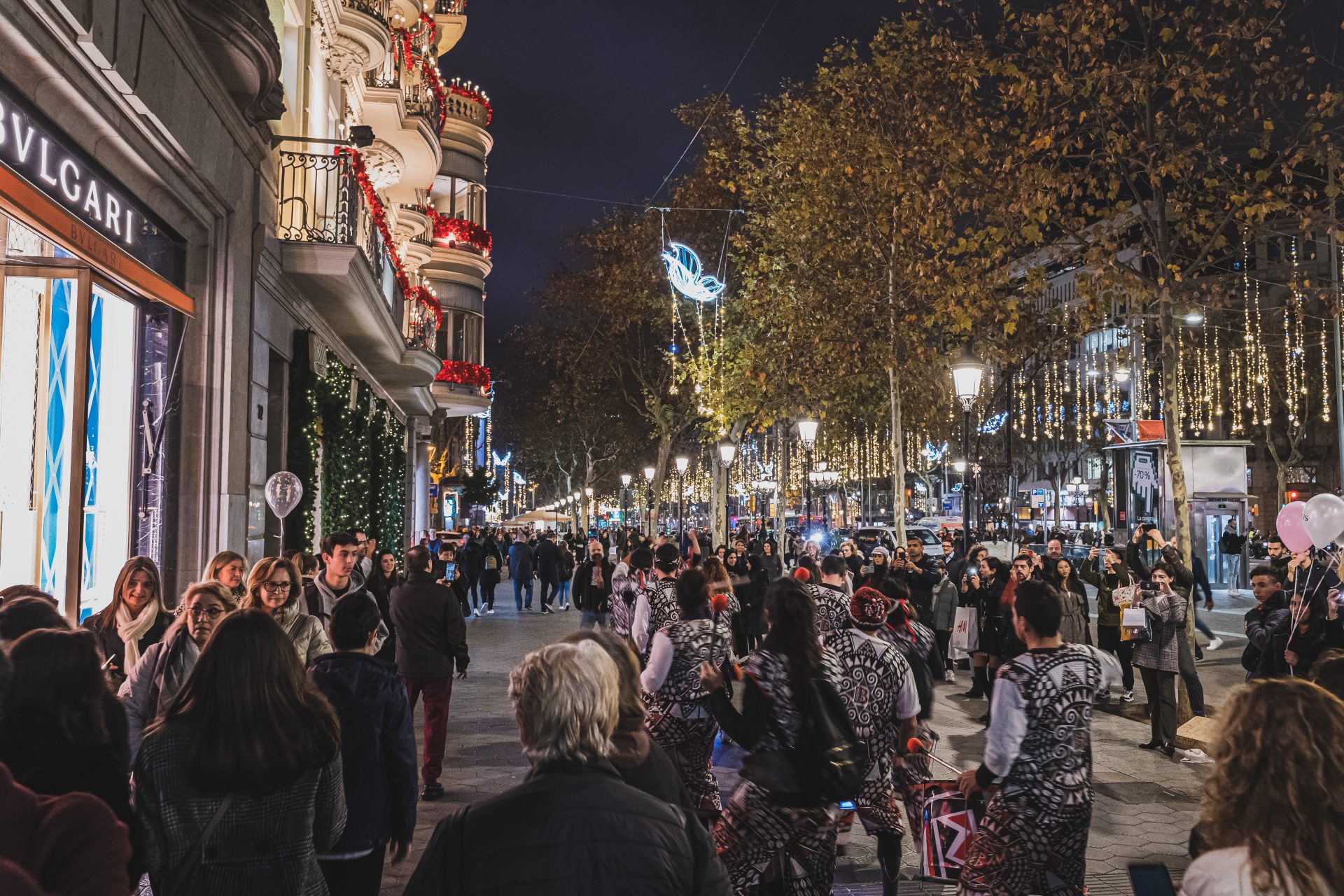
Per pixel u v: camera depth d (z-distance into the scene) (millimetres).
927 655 6855
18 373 7785
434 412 36250
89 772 3021
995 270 13078
